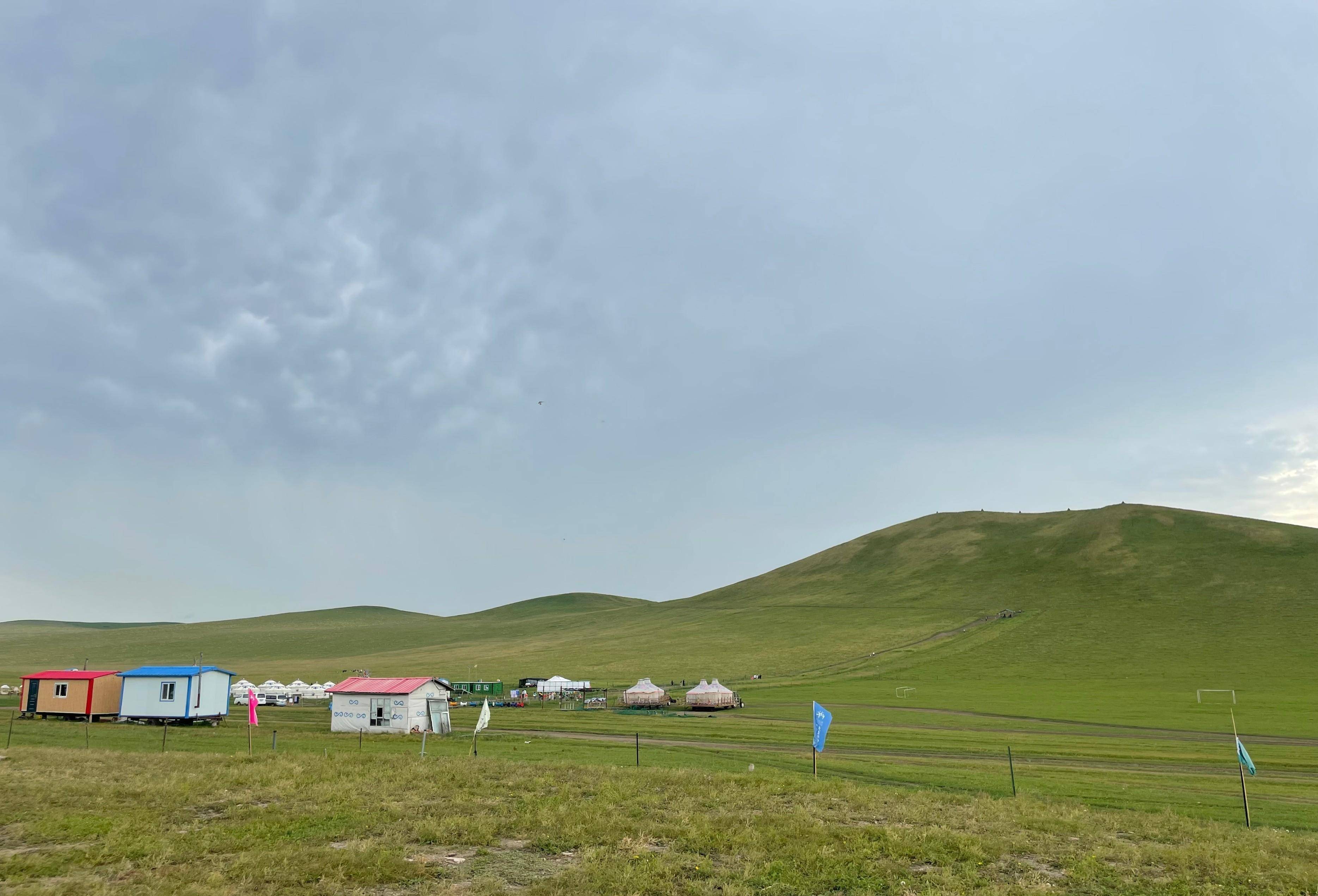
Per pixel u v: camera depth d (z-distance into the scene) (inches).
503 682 5187.0
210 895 634.2
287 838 822.5
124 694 2522.1
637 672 5625.0
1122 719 2950.3
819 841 852.6
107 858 729.6
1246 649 5118.1
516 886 693.3
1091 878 761.0
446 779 1187.9
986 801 1141.7
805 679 4926.2
